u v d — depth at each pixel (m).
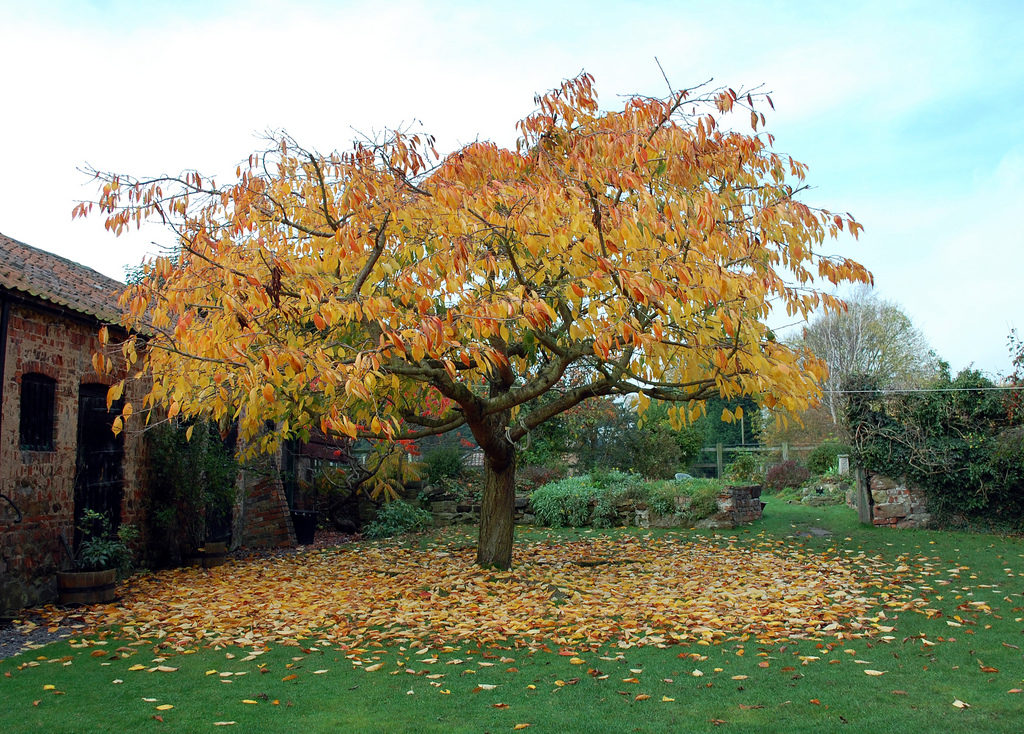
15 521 7.68
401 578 9.09
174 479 10.46
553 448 17.42
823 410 24.30
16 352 7.80
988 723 3.91
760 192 7.46
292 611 7.23
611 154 6.08
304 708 4.37
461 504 15.23
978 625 6.11
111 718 4.24
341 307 5.32
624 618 6.58
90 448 9.33
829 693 4.44
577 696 4.50
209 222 6.53
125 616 7.25
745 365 5.71
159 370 6.59
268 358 4.98
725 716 4.11
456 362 7.73
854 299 35.00
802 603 7.04
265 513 13.39
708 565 9.59
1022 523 11.73
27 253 9.93
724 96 6.19
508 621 6.52
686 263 5.67
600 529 13.46
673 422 6.79
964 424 12.32
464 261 5.61
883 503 12.66
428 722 4.11
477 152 6.30
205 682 4.94
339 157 6.55
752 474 18.97
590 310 5.88
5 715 4.32
